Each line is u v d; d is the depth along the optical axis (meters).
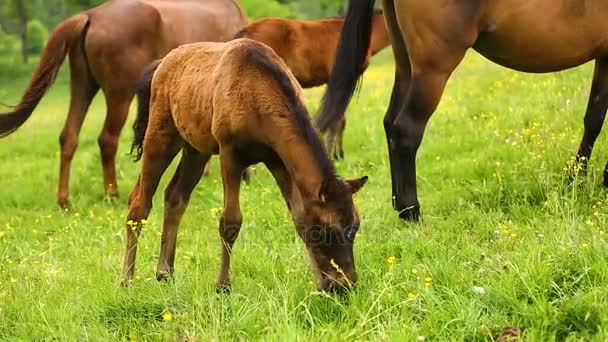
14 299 7.09
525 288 5.85
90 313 6.56
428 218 8.86
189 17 12.98
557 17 8.52
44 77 11.48
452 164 11.34
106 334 6.11
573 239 6.70
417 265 6.84
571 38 8.65
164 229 7.64
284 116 6.30
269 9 61.78
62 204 12.16
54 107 38.06
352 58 8.85
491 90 17.20
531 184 9.06
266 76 6.47
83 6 69.88
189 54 7.44
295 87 6.63
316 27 13.64
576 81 15.49
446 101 16.95
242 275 7.27
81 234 10.02
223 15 13.59
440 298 5.92
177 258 8.37
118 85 12.19
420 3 8.40
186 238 9.34
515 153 10.89
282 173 6.67
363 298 6.02
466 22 8.38
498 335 5.41
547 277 5.95
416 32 8.52
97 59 12.07
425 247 7.54
